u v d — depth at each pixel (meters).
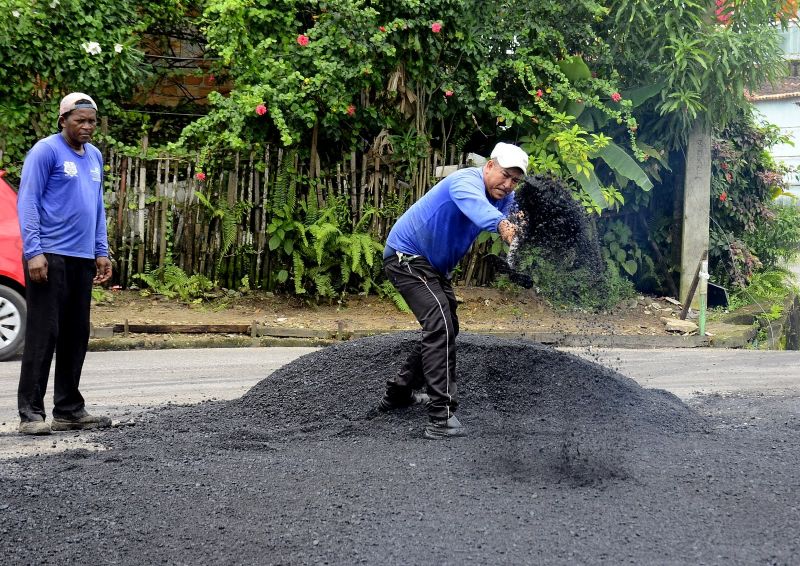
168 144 15.50
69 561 4.57
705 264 15.31
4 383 10.02
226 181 15.61
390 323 14.69
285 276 15.43
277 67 15.26
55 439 7.20
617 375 8.05
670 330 15.29
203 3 17.28
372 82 16.05
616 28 17.08
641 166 17.69
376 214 16.09
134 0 16.94
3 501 5.43
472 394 7.51
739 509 5.23
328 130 15.90
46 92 15.10
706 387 10.26
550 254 7.12
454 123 17.20
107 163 15.16
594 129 17.64
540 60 16.45
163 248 15.30
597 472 5.89
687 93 16.41
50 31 14.77
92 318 13.54
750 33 16.73
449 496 5.44
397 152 16.14
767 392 9.87
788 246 21.11
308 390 7.79
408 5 15.53
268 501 5.37
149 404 8.93
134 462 6.30
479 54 16.44
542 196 6.89
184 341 13.28
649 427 7.23
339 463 6.18
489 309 15.62
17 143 14.79
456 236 6.78
